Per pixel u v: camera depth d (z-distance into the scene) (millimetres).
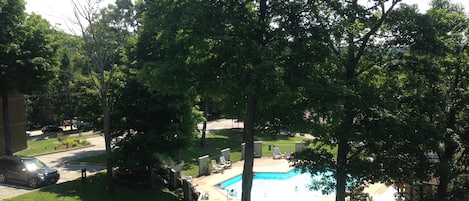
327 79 16500
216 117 95062
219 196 30031
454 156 19125
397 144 17172
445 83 18484
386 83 18359
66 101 71688
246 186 18969
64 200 20922
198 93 18281
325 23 17047
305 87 16016
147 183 26781
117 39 25797
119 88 26109
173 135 26719
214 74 16859
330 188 19250
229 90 15477
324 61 16531
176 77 17047
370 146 17766
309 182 37469
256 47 14961
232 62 16266
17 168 23891
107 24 24547
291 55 16188
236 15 16672
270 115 17938
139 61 25594
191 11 15641
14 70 29297
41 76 31484
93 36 23281
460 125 18609
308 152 19062
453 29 18391
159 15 17688
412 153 16984
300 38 16438
